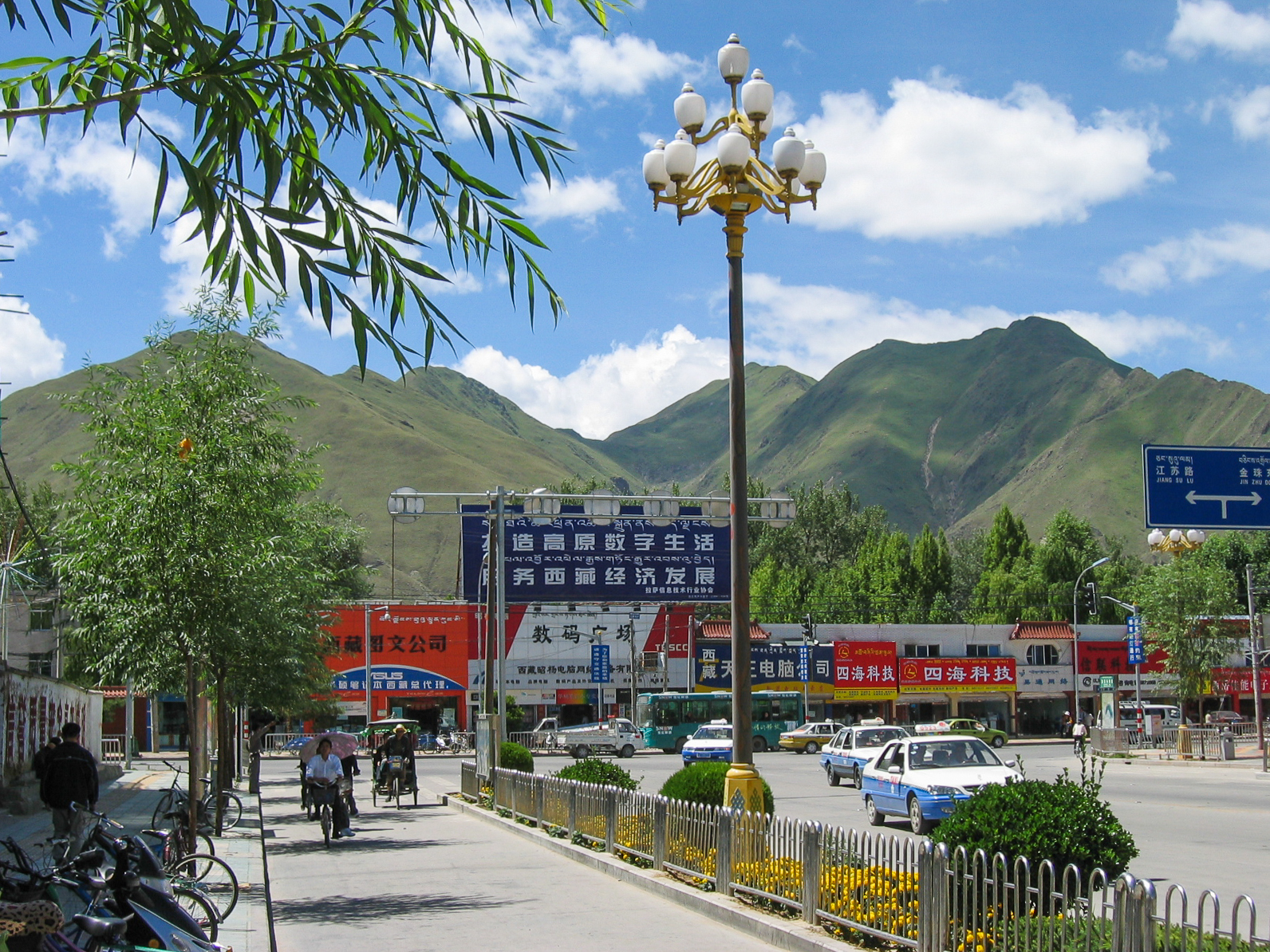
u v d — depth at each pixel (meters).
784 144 12.47
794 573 82.94
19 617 32.69
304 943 10.77
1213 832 19.88
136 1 5.12
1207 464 28.84
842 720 68.31
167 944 7.30
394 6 5.27
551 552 57.72
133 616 15.52
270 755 63.09
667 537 58.59
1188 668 52.06
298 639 25.61
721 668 67.25
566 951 10.01
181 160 4.84
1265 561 74.06
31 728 26.89
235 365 16.45
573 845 17.42
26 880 6.79
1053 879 7.08
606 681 61.97
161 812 17.62
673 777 15.55
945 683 69.12
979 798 9.80
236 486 16.02
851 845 9.71
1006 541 89.81
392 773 29.47
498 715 26.31
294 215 5.12
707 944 10.19
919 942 8.48
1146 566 85.12
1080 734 49.41
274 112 5.38
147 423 15.86
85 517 15.80
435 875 15.67
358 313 5.26
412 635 65.69
